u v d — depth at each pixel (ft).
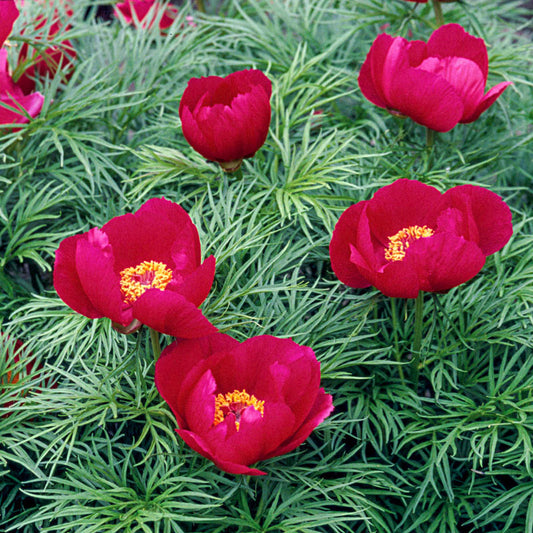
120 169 3.75
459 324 3.54
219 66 4.15
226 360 3.14
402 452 3.49
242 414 3.11
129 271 3.22
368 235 3.17
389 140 3.88
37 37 3.97
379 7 4.06
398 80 3.48
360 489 3.36
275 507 3.26
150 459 3.31
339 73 3.89
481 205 3.24
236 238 3.53
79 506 3.21
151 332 3.20
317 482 3.28
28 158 3.79
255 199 3.66
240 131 3.39
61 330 3.37
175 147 3.89
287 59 4.07
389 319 3.54
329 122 3.96
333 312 3.47
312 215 3.67
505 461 3.38
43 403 3.29
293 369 3.10
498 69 3.98
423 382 3.57
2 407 3.37
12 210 3.75
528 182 3.96
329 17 4.22
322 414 3.08
